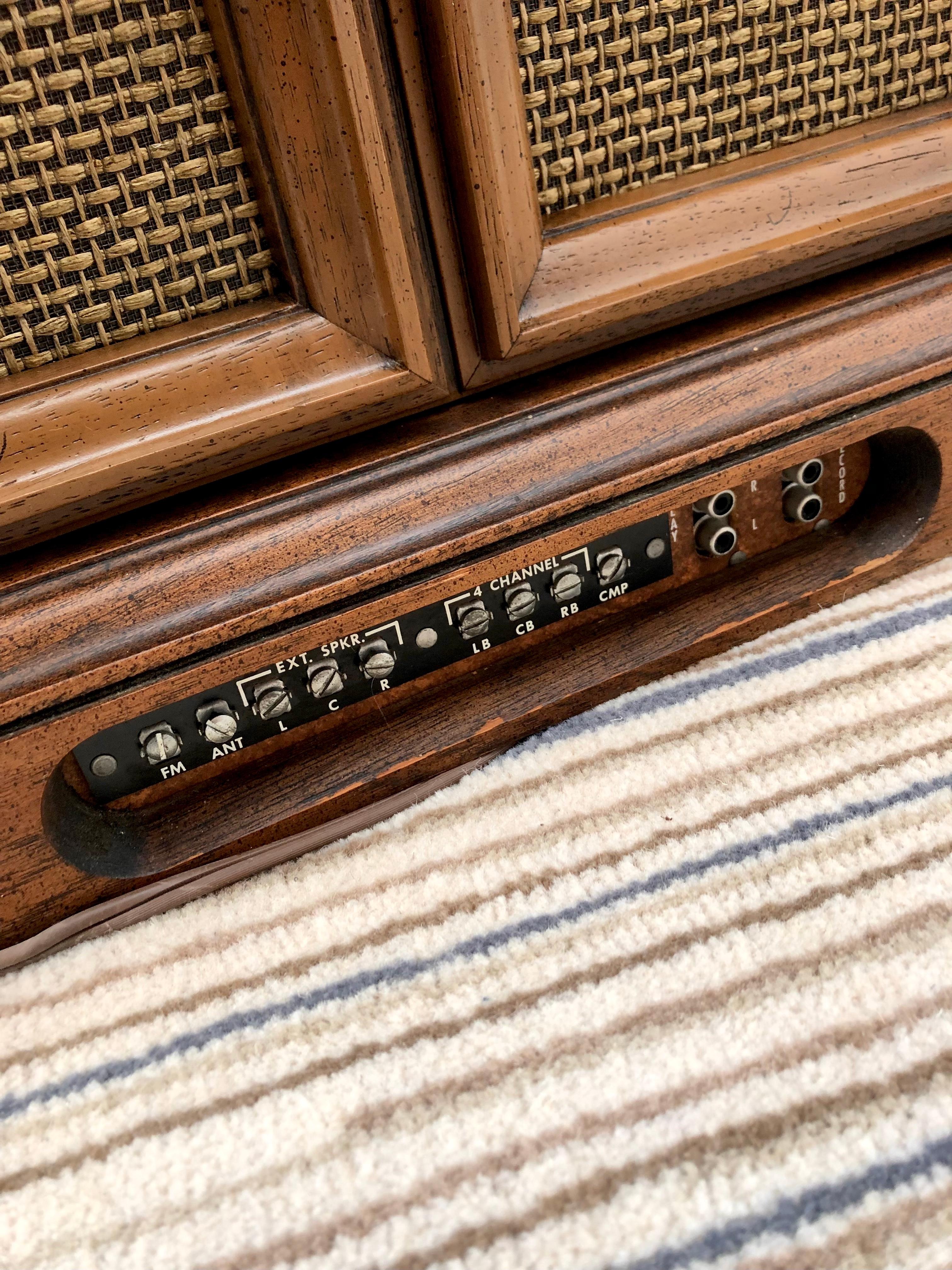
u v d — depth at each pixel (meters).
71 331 0.26
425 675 0.30
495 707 0.31
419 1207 0.23
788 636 0.33
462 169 0.27
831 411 0.30
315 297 0.27
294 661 0.29
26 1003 0.27
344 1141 0.24
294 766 0.30
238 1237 0.23
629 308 0.29
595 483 0.29
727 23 0.29
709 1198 0.22
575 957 0.26
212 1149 0.24
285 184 0.26
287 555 0.27
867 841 0.28
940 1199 0.22
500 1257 0.22
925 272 0.32
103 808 0.29
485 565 0.29
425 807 0.30
